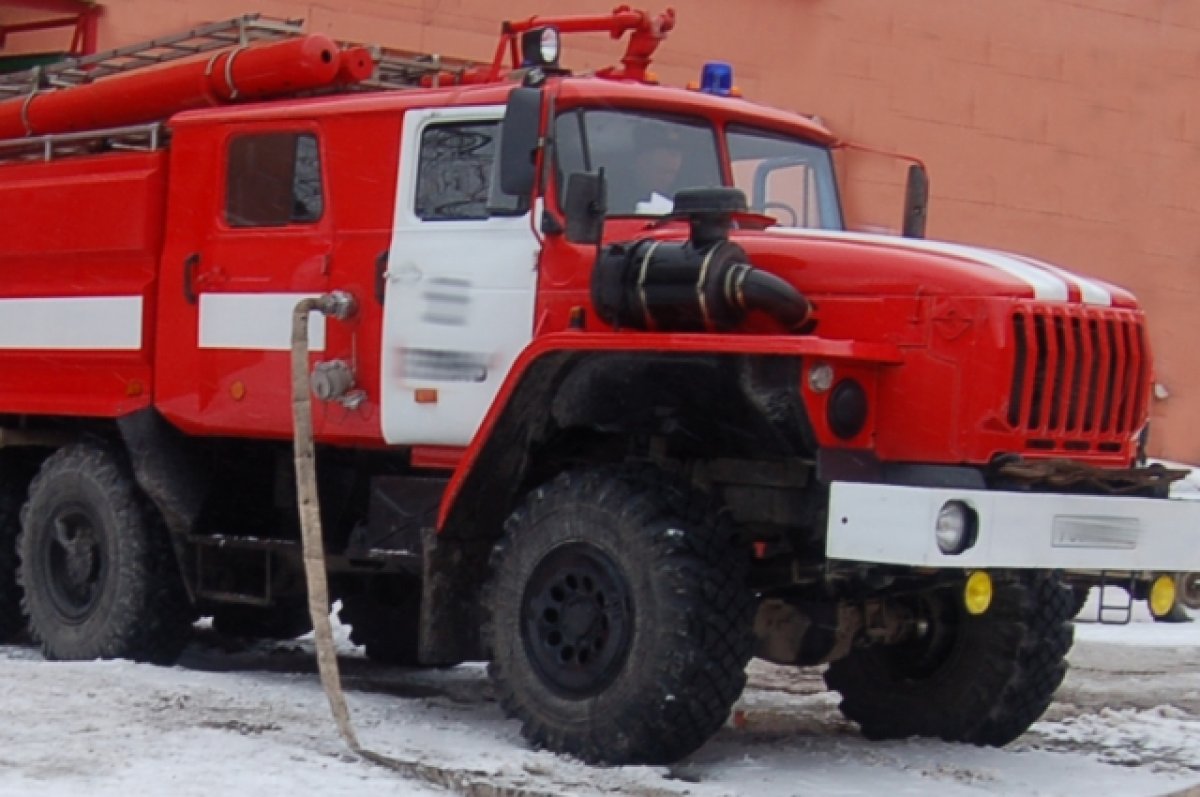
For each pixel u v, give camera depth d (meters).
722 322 8.31
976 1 24.77
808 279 8.58
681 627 8.01
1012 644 9.32
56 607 11.36
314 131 10.14
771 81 22.84
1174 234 26.53
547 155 9.08
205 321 10.58
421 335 9.50
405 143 9.73
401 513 9.71
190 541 10.79
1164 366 26.72
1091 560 8.20
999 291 8.18
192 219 10.70
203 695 9.52
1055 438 8.37
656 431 8.46
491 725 9.37
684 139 9.73
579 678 8.37
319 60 10.40
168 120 11.00
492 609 8.77
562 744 8.38
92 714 8.80
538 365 8.48
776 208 10.13
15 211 11.63
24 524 11.52
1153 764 9.45
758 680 12.07
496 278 9.23
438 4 20.22
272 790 7.38
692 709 8.05
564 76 9.68
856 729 10.10
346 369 9.77
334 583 10.91
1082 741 10.07
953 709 9.51
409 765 7.94
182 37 11.53
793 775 8.51
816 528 8.22
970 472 8.12
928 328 8.24
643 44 10.21
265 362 10.27
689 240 8.50
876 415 8.31
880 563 7.92
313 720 9.05
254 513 10.94
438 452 9.55
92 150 11.66
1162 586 8.66
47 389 11.55
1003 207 25.22
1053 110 25.52
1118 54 26.03
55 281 11.48
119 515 10.98
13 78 12.53
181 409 10.70
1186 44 26.50
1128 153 26.16
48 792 7.14
